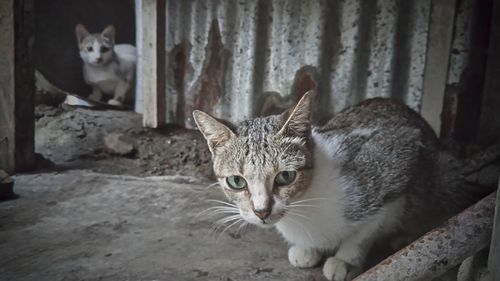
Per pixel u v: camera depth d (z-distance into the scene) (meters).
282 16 0.93
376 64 0.88
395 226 0.61
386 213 0.57
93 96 1.30
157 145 0.98
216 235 0.64
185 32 1.00
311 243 0.56
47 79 1.30
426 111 0.85
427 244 0.44
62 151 0.95
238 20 0.96
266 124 0.53
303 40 0.92
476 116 0.85
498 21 0.80
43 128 1.03
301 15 0.91
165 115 1.04
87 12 1.38
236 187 0.52
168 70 1.03
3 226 0.65
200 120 0.54
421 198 0.62
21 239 0.62
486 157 0.75
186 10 0.99
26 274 0.55
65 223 0.67
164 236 0.64
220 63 0.99
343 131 0.61
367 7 0.87
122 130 1.04
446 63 0.82
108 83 1.28
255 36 0.95
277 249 0.61
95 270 0.56
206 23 0.98
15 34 0.79
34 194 0.75
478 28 0.82
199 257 0.59
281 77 0.95
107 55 1.26
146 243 0.62
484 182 0.74
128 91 1.29
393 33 0.86
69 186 0.78
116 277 0.55
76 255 0.59
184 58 1.02
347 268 0.55
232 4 0.96
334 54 0.91
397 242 0.62
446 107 0.85
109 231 0.65
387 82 0.89
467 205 0.67
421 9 0.84
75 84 1.35
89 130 1.04
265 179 0.51
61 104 1.15
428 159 0.62
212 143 0.54
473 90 0.84
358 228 0.55
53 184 0.79
